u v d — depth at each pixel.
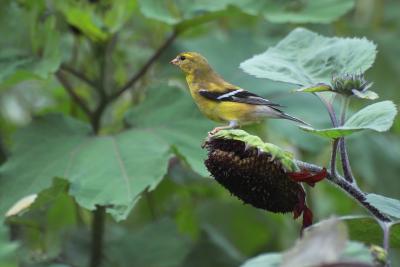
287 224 13.42
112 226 13.38
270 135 12.75
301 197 5.71
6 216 8.91
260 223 13.34
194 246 12.66
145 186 9.20
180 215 13.45
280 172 5.75
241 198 5.88
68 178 9.54
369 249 4.71
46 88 13.16
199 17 10.96
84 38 11.57
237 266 12.57
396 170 13.38
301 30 7.07
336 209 14.44
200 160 9.69
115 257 11.73
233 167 5.79
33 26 10.80
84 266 11.81
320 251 4.19
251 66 6.76
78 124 10.53
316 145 11.77
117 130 11.02
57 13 11.20
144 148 9.80
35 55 10.74
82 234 12.24
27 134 10.34
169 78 13.02
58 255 11.60
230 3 10.98
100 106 10.97
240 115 10.30
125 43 12.74
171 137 10.09
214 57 12.80
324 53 6.75
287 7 11.41
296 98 12.20
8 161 10.12
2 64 10.59
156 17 10.95
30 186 9.80
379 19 15.38
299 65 6.79
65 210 11.99
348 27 14.69
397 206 5.67
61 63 10.81
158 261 11.70
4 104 14.23
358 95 5.76
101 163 9.63
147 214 13.66
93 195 9.18
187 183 12.62
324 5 11.37
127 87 11.02
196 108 10.55
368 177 13.01
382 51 14.66
